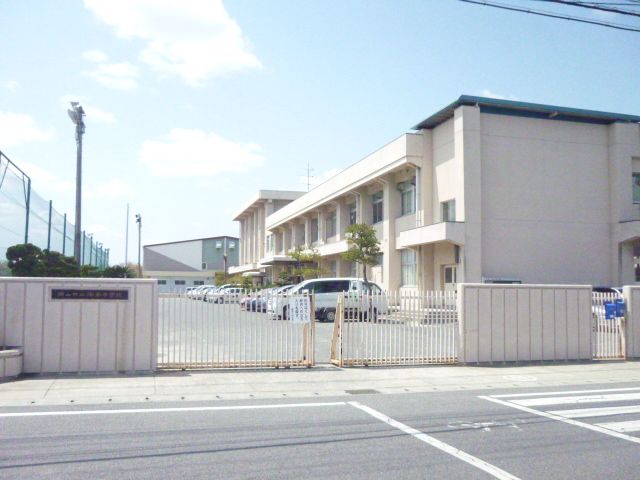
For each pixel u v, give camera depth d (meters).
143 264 86.50
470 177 27.36
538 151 28.98
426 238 28.41
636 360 15.37
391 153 32.16
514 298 14.62
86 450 6.85
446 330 14.20
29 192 21.36
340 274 43.03
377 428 8.03
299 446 7.12
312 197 46.12
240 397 10.15
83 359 11.95
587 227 29.56
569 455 6.86
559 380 12.39
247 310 13.12
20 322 11.67
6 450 6.82
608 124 30.30
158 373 12.19
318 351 16.16
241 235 78.75
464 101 27.61
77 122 24.06
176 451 6.86
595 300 15.56
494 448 7.12
